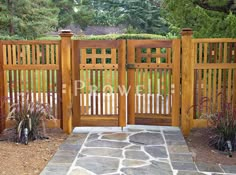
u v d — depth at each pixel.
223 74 4.80
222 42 4.70
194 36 5.61
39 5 13.05
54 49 4.85
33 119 4.46
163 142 4.35
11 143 4.28
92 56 4.92
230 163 3.63
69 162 3.58
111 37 12.68
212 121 4.42
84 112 5.05
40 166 3.46
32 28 12.53
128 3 17.47
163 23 16.80
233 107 4.55
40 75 4.85
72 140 4.44
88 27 18.47
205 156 3.86
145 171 3.33
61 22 16.73
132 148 4.08
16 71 4.85
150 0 17.31
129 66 4.91
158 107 5.21
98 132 4.87
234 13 5.16
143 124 5.05
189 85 4.77
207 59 4.84
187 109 4.79
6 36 11.62
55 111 4.93
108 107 5.36
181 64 4.83
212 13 5.67
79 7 17.52
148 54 4.88
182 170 3.38
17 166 3.46
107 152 3.92
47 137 4.55
